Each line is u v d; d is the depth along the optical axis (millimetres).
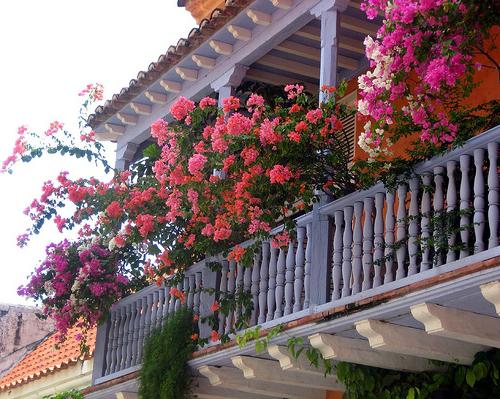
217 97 11320
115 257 12016
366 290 7773
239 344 8898
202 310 10031
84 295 11969
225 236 9047
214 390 10141
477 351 7875
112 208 10672
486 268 6520
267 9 10102
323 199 8633
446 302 7098
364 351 8234
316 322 8086
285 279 8961
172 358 9961
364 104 7508
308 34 10602
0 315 19078
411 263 7398
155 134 9781
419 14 7129
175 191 9594
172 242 10391
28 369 15781
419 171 7566
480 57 9578
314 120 8336
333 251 8414
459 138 7184
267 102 11492
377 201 7953
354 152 10930
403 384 8477
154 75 11484
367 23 10734
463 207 7059
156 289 11125
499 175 7078
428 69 7062
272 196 8688
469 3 6949
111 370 11766
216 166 9062
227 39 10641
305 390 9922
